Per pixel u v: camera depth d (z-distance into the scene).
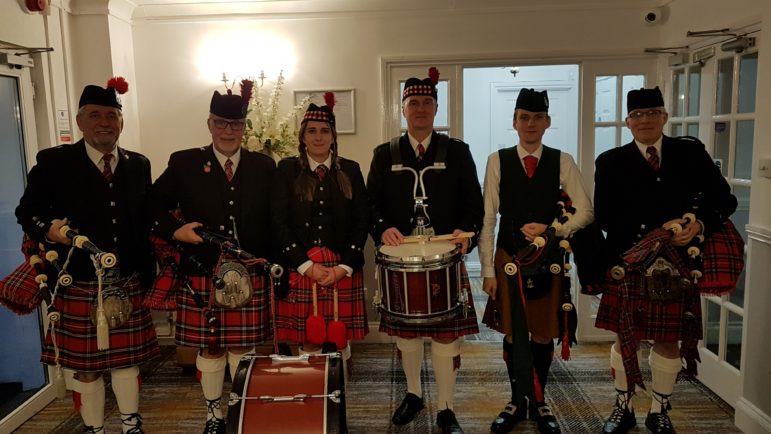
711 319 3.07
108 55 3.38
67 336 2.30
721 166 3.01
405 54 3.70
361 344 3.86
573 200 2.47
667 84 3.53
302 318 2.42
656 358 2.49
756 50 2.68
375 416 2.82
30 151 2.95
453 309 2.24
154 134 3.78
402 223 2.54
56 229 2.19
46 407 3.01
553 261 2.47
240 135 2.42
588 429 2.66
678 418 2.74
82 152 2.31
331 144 2.48
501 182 2.52
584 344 3.79
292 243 2.39
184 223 2.39
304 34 3.71
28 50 2.85
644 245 2.32
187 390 3.19
